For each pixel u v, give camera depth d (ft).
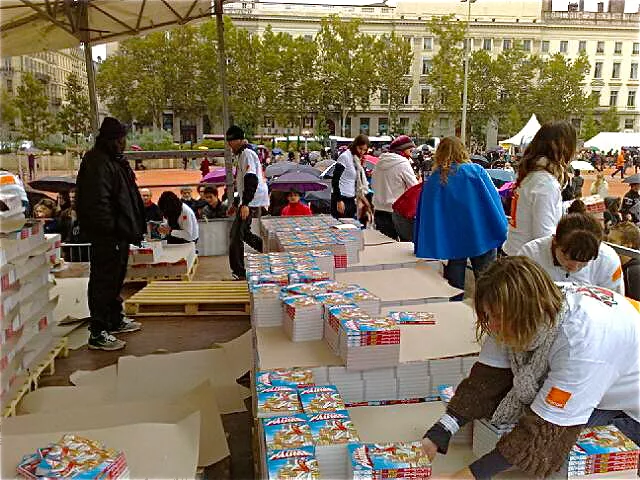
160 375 12.16
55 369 13.01
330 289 9.68
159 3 20.71
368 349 7.68
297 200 24.07
